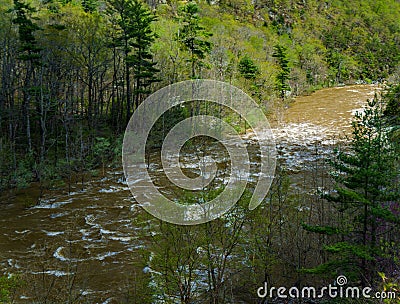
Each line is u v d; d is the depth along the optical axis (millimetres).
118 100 28250
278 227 7676
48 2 32281
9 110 22312
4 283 7340
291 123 31719
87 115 27234
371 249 6301
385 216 6168
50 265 9844
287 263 7785
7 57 24359
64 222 13273
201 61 32750
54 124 24688
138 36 27547
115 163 21062
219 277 6812
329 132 27766
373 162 6629
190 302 6762
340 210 7230
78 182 18734
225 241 6750
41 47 23219
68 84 26797
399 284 5629
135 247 10820
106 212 14164
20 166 18672
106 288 8414
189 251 6367
